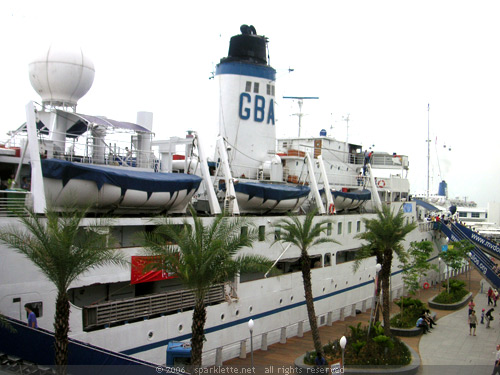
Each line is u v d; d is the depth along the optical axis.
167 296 19.88
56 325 13.59
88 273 17.23
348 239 33.66
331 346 24.47
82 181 17.64
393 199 48.09
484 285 50.50
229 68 31.83
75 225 13.95
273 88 33.25
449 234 49.50
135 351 18.56
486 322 32.91
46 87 20.97
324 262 31.33
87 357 14.78
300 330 27.19
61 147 21.03
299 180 33.16
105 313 17.58
